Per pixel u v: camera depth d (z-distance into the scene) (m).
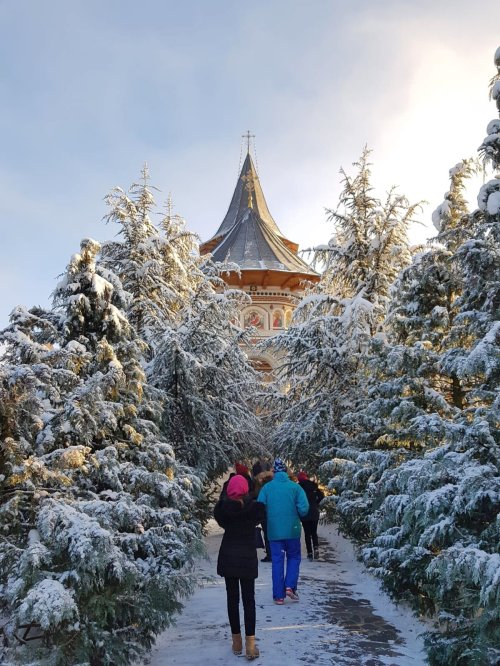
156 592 4.95
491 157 6.94
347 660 5.06
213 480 11.86
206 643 5.50
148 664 4.95
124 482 5.76
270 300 30.81
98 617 4.42
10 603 4.16
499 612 4.11
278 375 15.49
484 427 5.09
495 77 7.23
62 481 4.93
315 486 10.14
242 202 42.91
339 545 11.46
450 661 4.54
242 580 5.21
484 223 7.29
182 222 16.09
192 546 5.57
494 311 6.77
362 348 12.55
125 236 12.85
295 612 6.52
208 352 12.01
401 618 6.31
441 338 7.98
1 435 4.95
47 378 5.04
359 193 14.55
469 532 5.06
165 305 12.46
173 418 10.72
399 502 5.77
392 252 13.94
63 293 6.53
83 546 4.12
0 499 4.84
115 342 6.53
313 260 14.93
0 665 3.99
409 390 7.42
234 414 12.23
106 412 5.49
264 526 9.71
